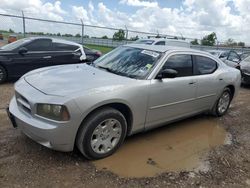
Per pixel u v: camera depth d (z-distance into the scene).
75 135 3.30
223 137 5.02
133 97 3.79
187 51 4.94
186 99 4.80
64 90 3.35
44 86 3.51
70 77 3.83
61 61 8.79
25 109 3.50
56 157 3.59
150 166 3.67
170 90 4.37
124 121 3.79
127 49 4.92
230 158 4.14
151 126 4.34
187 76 4.80
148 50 4.65
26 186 2.96
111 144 3.76
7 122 4.66
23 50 7.92
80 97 3.24
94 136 3.52
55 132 3.15
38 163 3.43
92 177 3.26
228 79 5.84
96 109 3.47
